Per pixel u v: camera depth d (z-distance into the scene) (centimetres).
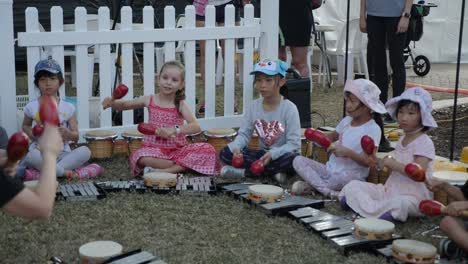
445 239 357
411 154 417
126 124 603
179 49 882
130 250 356
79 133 578
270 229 395
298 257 354
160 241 373
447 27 1234
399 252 340
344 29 971
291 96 614
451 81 1053
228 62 630
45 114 265
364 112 461
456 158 583
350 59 962
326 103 853
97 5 959
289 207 421
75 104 617
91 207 427
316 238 380
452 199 388
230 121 638
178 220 407
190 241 374
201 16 780
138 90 900
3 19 533
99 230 388
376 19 618
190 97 617
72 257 349
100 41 575
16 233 380
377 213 408
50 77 499
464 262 344
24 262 342
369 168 470
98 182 477
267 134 514
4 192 249
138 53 1097
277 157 493
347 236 370
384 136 565
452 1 1220
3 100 542
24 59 1092
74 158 500
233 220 409
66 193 442
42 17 1081
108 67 586
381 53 620
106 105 517
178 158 510
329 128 589
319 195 471
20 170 472
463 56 1251
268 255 356
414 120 413
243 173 502
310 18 759
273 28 642
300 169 470
